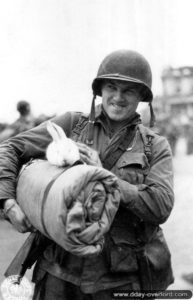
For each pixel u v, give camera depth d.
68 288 2.33
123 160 2.34
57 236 2.01
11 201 2.28
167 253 2.45
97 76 2.38
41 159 2.40
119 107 2.33
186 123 19.89
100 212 2.06
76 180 1.99
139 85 2.33
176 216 7.15
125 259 2.30
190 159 17.20
